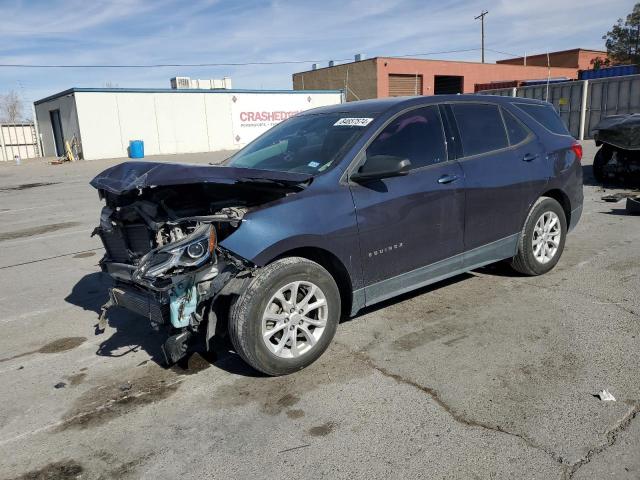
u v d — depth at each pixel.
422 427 3.03
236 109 35.59
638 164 10.65
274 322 3.61
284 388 3.55
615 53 54.47
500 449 2.80
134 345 4.39
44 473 2.84
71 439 3.13
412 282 4.34
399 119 4.33
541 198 5.33
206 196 4.05
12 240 8.84
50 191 16.06
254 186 3.84
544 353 3.81
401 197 4.11
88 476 2.80
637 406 3.12
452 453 2.79
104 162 29.23
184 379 3.75
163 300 3.46
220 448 2.96
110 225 3.93
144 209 3.70
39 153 40.56
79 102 30.56
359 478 2.65
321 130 4.48
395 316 4.62
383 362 3.82
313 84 48.38
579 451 2.75
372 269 4.04
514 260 5.30
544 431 2.93
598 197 9.99
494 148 4.91
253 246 3.46
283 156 4.42
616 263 5.79
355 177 3.94
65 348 4.41
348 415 3.19
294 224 3.61
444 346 4.01
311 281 3.69
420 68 44.41
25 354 4.34
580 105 23.23
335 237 3.77
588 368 3.57
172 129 33.59
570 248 6.49
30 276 6.61
